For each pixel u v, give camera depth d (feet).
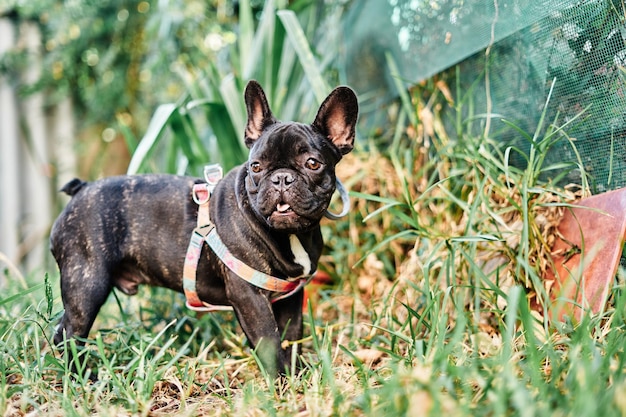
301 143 4.67
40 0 10.37
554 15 5.16
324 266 6.34
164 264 5.04
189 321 5.62
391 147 6.38
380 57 6.89
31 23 11.09
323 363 4.37
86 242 4.96
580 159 5.09
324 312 6.06
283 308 5.10
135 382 4.66
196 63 9.99
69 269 4.95
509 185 5.30
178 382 4.53
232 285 4.83
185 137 6.64
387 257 6.30
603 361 3.83
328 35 7.70
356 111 4.89
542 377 4.02
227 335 5.46
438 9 6.09
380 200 5.29
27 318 5.08
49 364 4.75
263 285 4.82
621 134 4.89
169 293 6.13
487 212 5.32
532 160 5.11
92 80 11.25
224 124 6.79
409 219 5.32
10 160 11.00
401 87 6.27
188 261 4.94
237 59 7.32
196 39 9.98
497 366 4.03
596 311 4.66
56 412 4.25
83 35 10.63
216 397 4.51
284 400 4.30
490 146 5.82
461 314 4.15
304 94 7.28
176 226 5.03
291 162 4.66
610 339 4.09
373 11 6.92
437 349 4.17
